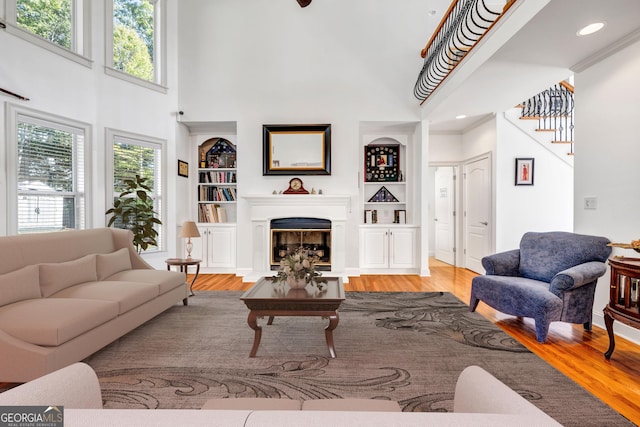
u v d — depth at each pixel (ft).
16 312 6.69
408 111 17.21
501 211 15.99
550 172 15.96
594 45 9.09
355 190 17.24
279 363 7.50
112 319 7.90
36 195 12.46
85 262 9.45
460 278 16.79
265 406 3.62
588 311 9.13
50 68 12.68
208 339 8.88
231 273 17.74
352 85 17.28
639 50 8.50
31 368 5.99
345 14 17.33
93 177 14.19
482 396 2.64
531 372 7.08
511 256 11.01
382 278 16.79
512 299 9.39
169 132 16.94
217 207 18.37
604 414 5.65
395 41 17.22
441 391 6.36
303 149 17.13
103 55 14.56
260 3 17.38
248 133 17.30
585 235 9.70
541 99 16.22
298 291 8.52
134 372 7.05
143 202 14.98
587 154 10.05
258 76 17.35
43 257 8.66
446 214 21.44
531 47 9.18
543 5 7.36
